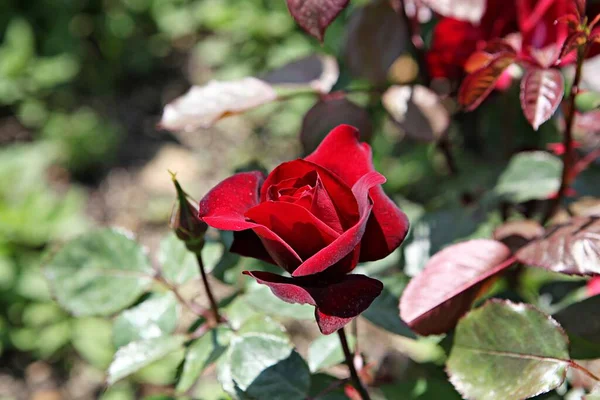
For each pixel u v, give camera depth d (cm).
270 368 48
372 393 57
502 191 60
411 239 59
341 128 45
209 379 110
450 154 66
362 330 113
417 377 57
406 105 60
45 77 173
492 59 50
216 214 43
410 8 62
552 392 52
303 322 126
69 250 53
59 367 132
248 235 46
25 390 129
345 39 61
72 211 142
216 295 101
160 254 54
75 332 127
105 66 183
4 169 149
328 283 44
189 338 51
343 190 43
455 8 54
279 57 160
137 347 50
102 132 167
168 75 184
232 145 164
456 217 59
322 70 60
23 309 131
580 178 59
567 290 57
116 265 53
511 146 64
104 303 52
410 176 114
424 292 49
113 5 189
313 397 49
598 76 55
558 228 49
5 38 180
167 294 53
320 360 52
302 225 42
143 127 173
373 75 60
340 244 41
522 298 55
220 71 172
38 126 170
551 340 46
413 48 63
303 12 49
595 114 55
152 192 158
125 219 153
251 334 49
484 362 47
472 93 51
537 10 54
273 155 159
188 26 186
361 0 136
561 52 48
